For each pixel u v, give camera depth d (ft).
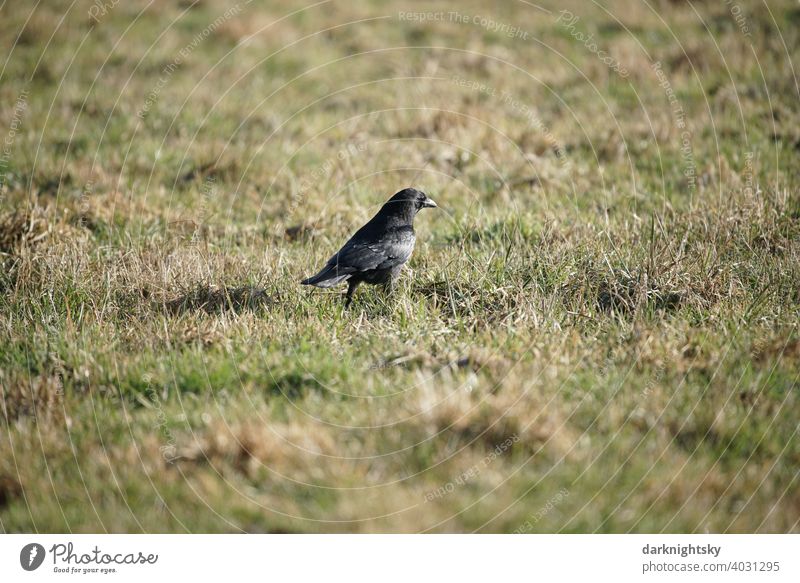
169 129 59.82
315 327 33.35
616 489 25.26
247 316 33.88
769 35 71.00
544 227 41.68
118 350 31.73
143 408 28.60
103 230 46.29
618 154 55.21
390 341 32.32
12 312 35.04
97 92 67.21
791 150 53.01
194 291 35.94
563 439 26.37
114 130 60.23
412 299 36.50
